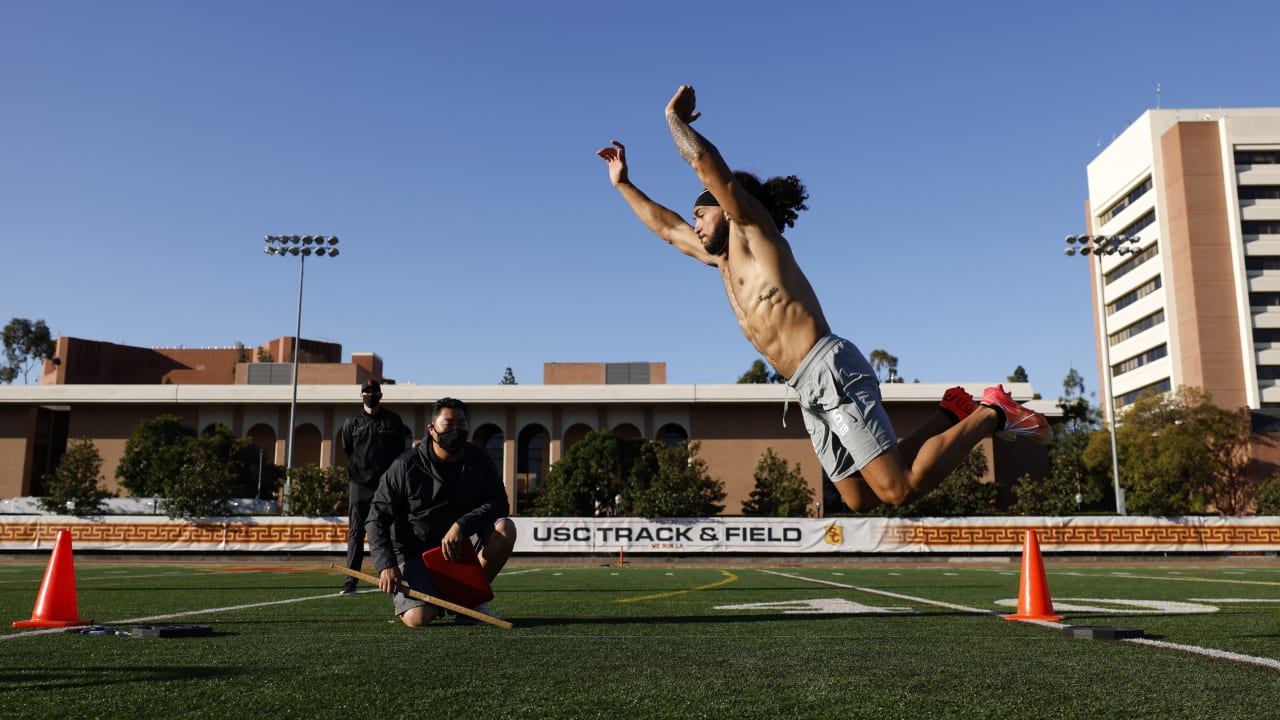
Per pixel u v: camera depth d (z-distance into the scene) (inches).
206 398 1867.6
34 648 136.3
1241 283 2299.5
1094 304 2925.7
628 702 93.2
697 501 1360.7
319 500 1238.3
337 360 3006.9
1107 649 137.6
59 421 2145.7
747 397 1852.9
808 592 309.6
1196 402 1761.8
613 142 145.7
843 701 93.7
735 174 127.8
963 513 1333.7
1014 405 122.8
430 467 186.5
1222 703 93.0
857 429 116.3
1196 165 2393.0
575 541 912.9
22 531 874.8
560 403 1889.8
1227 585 369.1
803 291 121.6
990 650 135.5
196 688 101.0
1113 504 1768.0
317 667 116.4
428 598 176.1
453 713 87.8
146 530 877.8
